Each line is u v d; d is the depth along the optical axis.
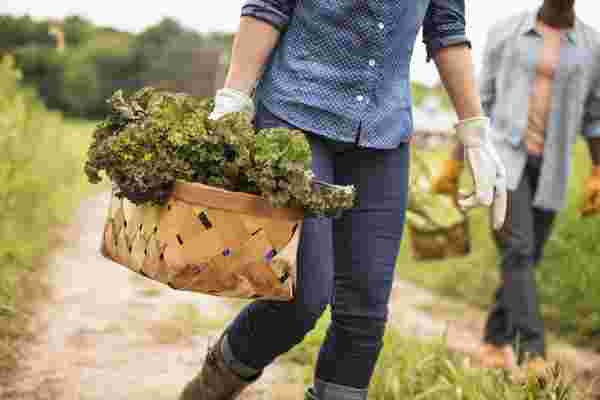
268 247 2.01
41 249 6.18
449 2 2.53
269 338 2.40
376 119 2.36
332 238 2.46
